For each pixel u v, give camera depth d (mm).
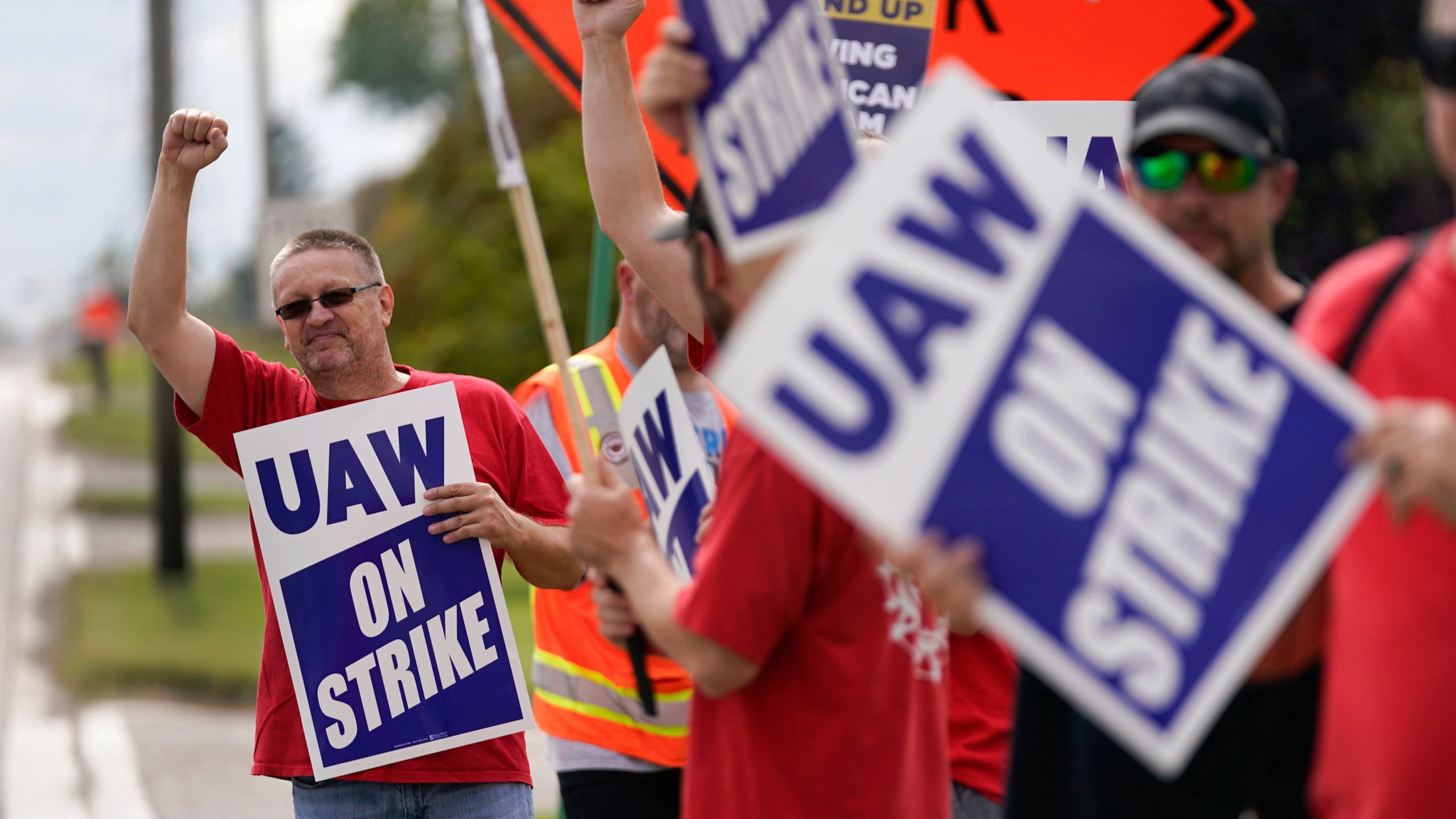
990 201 4121
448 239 34469
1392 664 4438
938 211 4109
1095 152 9008
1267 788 5359
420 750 8531
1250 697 5367
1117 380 4102
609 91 7754
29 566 36594
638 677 6152
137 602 32000
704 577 5438
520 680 8672
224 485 55250
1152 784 5473
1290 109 29984
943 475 4066
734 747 5742
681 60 5090
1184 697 4059
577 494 5773
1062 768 5742
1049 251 4117
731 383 4070
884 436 4070
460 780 8594
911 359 4078
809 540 5453
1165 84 5457
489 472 8992
